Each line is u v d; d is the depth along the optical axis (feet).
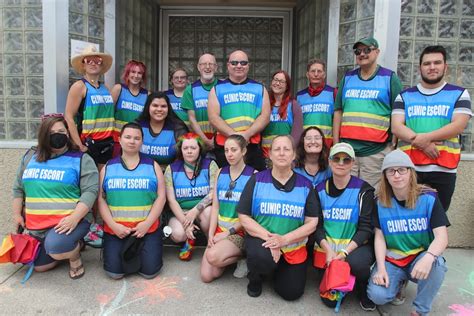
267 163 11.34
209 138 11.85
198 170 10.46
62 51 11.55
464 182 11.94
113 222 9.26
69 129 10.38
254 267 8.39
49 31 11.38
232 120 10.47
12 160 11.95
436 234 7.75
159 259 9.54
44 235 9.28
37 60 11.74
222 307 8.24
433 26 11.78
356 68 11.62
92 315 7.88
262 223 8.65
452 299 8.87
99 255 10.74
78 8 11.80
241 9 17.28
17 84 11.89
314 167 9.75
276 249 8.17
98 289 8.88
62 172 9.18
